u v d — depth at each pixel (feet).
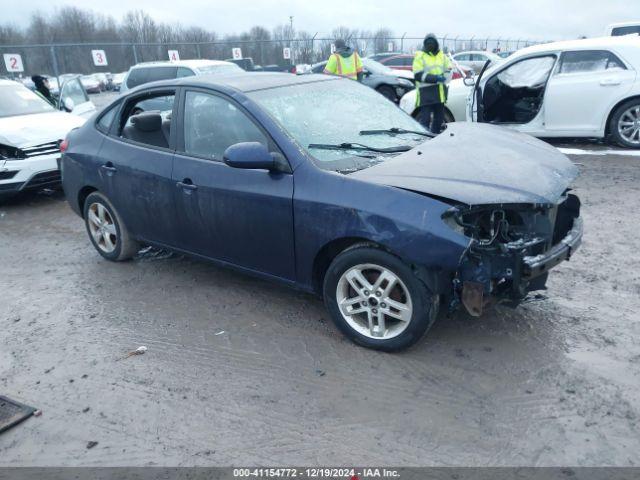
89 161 16.19
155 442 9.23
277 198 11.73
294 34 97.81
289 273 12.34
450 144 12.67
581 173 24.35
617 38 28.27
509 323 12.20
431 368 10.75
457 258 9.77
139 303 14.34
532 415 9.30
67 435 9.55
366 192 10.62
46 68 69.92
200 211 13.34
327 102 13.91
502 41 106.52
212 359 11.57
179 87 14.17
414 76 29.86
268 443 9.04
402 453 8.64
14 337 12.99
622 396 9.64
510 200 9.93
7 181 23.39
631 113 27.63
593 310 12.60
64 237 20.26
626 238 16.75
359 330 11.54
